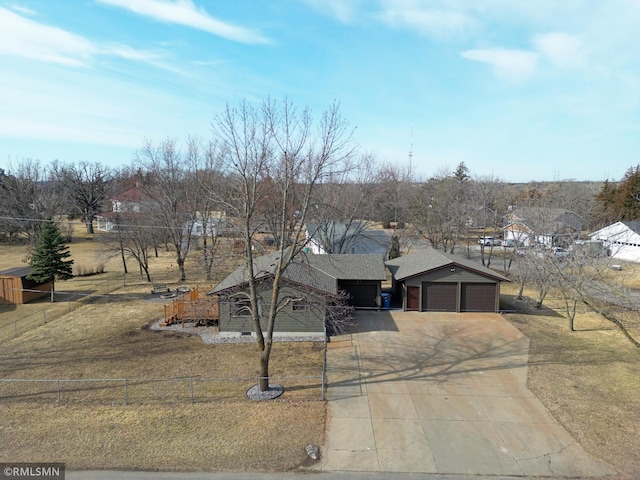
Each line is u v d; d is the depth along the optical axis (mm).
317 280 22797
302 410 13930
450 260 26328
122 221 38594
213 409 13969
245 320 21578
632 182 58625
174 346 20234
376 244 44281
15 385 15891
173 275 38906
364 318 24766
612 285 20609
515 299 30031
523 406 14273
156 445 11883
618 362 18219
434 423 13195
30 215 55406
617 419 13406
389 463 11195
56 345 20438
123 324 23828
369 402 14523
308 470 10891
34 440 12086
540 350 19641
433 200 47094
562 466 11055
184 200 37250
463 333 22062
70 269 32344
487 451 11727
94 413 13688
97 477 10539
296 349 19797
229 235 32375
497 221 44781
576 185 82812
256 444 11969
